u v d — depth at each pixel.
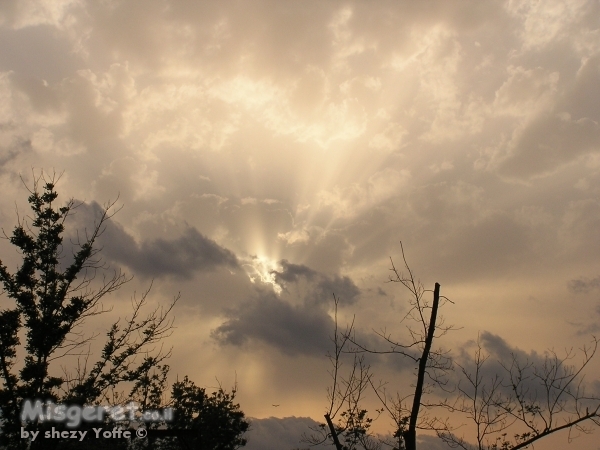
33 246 24.53
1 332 22.36
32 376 21.86
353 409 20.23
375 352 18.50
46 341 23.08
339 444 19.00
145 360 24.03
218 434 31.02
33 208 25.33
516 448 16.25
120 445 25.19
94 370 23.42
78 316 23.86
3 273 24.02
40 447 21.70
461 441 16.88
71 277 24.56
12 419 21.53
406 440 16.58
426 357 17.30
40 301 23.88
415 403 16.95
